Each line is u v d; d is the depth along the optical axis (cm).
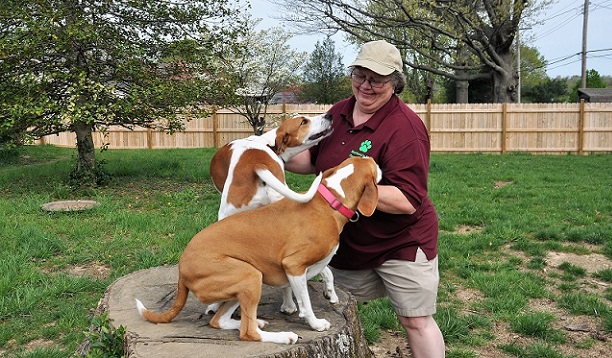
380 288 364
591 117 1927
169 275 392
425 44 2333
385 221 325
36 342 455
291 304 310
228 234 265
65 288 543
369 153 321
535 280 610
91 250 675
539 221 845
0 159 1520
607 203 966
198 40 1191
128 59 1079
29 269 595
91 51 1107
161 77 1163
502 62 2225
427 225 336
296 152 374
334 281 366
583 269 641
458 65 2422
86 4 1093
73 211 855
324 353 271
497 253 707
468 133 1977
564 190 1113
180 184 1164
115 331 285
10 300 511
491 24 2175
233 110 2011
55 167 1316
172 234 748
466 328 490
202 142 2036
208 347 261
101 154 1686
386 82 317
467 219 860
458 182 1211
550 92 3638
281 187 269
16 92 1009
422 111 1981
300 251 261
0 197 995
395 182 308
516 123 1956
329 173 280
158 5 1145
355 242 334
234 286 257
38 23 956
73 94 1005
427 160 322
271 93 2125
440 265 652
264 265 264
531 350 452
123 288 363
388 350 460
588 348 461
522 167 1500
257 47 2000
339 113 360
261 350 257
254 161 355
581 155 1881
